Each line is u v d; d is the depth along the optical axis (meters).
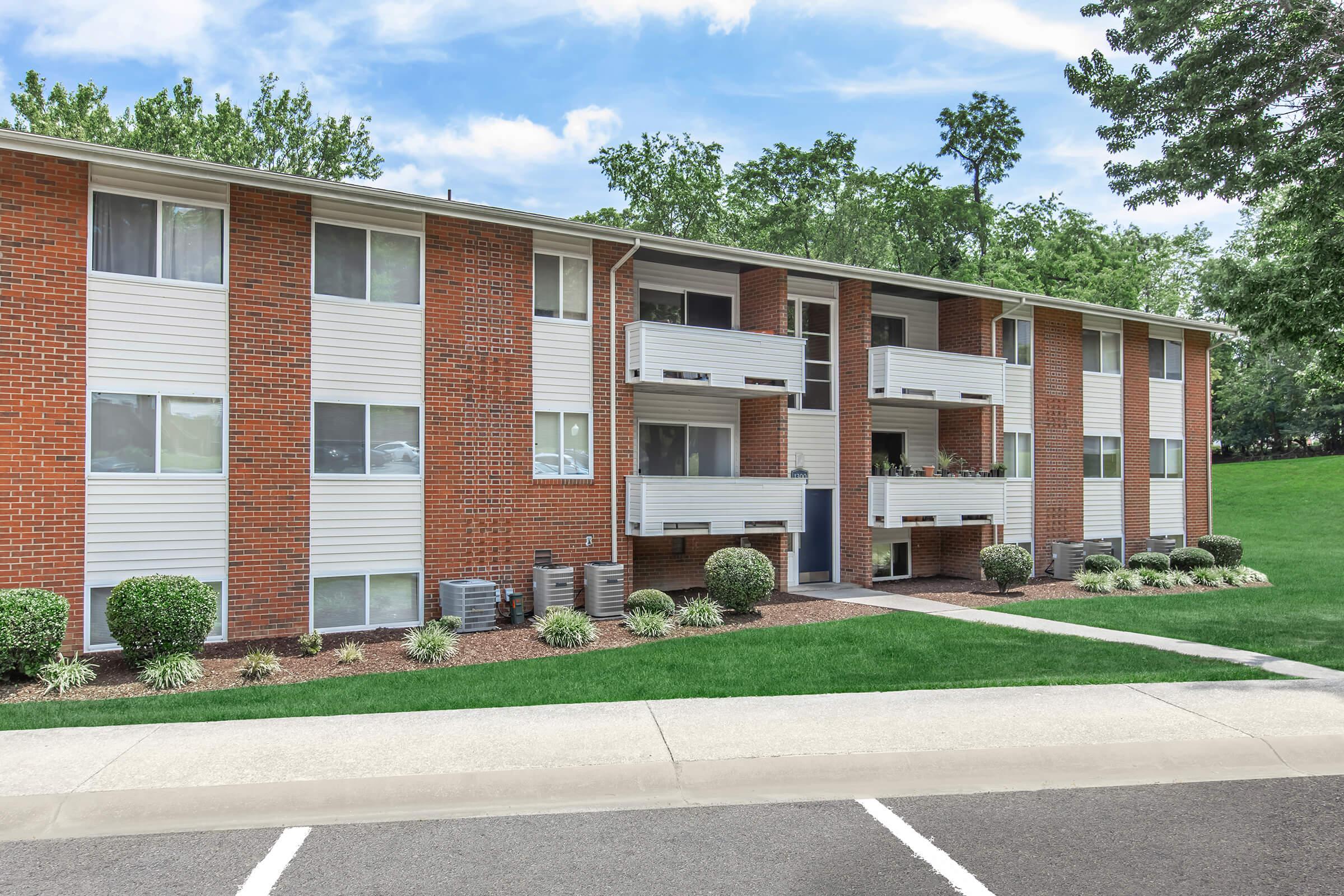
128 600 10.48
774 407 17.92
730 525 16.62
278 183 12.50
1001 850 5.46
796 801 6.32
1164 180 16.14
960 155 43.56
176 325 12.28
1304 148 13.62
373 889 4.92
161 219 12.24
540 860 5.30
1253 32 15.16
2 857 5.34
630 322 16.03
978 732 7.56
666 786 6.54
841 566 19.77
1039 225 43.34
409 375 13.97
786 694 9.13
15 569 11.12
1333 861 5.30
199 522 12.38
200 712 8.33
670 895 4.84
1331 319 13.95
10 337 11.16
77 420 11.55
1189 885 4.97
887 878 5.05
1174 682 9.62
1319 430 56.72
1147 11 15.68
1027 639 12.65
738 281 18.75
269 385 12.84
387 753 6.95
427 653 11.30
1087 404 23.17
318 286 13.33
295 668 10.98
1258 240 19.34
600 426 15.69
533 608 14.84
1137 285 41.72
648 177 36.28
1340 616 15.13
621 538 15.91
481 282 14.58
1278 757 7.27
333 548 13.31
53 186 11.46
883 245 36.47
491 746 7.14
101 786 6.17
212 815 6.00
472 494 14.41
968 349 20.92
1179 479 25.33
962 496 19.69
